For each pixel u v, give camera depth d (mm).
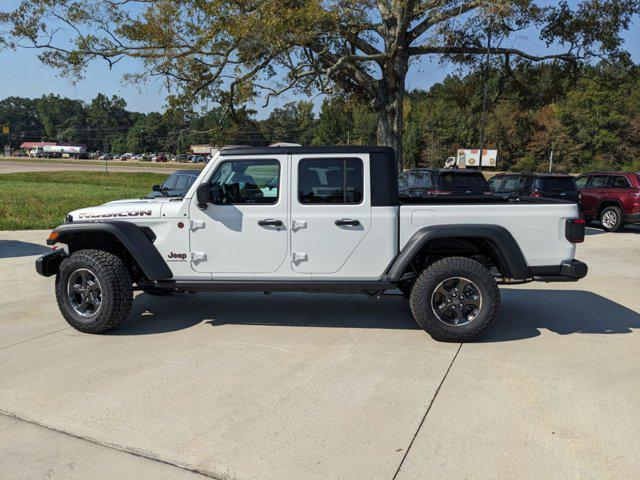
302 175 4934
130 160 124562
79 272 5121
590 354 4559
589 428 3234
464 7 16594
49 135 177000
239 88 17406
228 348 4711
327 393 3742
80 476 2758
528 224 4820
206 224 5059
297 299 6586
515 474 2754
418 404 3561
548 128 81125
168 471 2803
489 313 4730
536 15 19609
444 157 91688
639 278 8141
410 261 4852
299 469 2809
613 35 20234
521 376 4047
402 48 17859
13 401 3631
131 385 3893
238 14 16234
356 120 111000
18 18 17328
